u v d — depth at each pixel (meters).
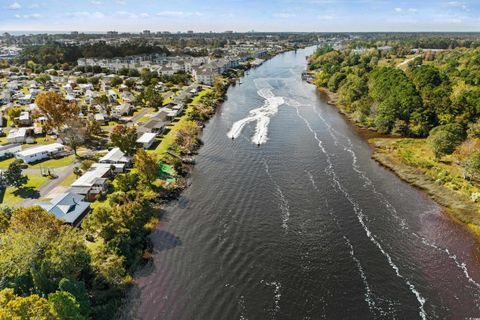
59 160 90.19
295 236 62.59
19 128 112.38
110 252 53.97
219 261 56.12
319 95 181.88
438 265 55.44
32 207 51.38
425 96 120.69
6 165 86.62
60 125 101.62
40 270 42.44
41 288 41.19
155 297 48.75
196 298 48.72
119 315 45.78
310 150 102.44
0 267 42.25
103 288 48.31
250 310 46.81
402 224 66.19
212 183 81.94
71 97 155.88
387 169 89.88
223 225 65.75
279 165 91.88
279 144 107.38
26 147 98.12
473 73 161.62
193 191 78.19
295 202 73.75
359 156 98.25
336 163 93.31
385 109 119.56
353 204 73.06
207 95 171.12
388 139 110.81
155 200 73.25
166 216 68.50
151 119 122.12
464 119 107.12
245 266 55.06
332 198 75.38
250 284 51.38
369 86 152.12
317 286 51.16
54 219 51.97
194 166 91.19
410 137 112.75
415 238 62.09
